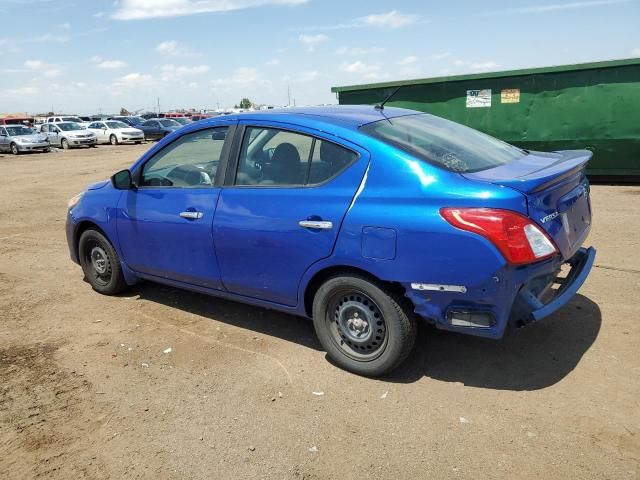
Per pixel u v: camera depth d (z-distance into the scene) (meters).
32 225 9.12
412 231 3.16
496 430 3.01
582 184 3.82
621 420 3.03
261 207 3.80
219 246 4.07
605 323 4.18
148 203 4.57
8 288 5.72
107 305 5.11
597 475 2.63
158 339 4.34
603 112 10.28
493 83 11.05
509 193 2.99
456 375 3.59
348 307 3.61
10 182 15.57
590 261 3.72
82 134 32.03
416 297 3.25
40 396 3.56
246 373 3.75
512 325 3.18
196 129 4.34
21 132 29.45
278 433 3.08
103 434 3.14
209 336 4.36
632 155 10.27
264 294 3.97
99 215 5.01
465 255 3.04
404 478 2.69
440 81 11.44
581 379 3.45
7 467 2.89
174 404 3.41
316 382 3.60
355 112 4.05
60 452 2.99
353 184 3.43
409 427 3.08
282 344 4.17
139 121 39.56
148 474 2.80
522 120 10.96
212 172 4.20
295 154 3.75
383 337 3.50
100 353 4.13
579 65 10.27
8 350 4.23
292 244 3.65
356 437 3.02
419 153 3.36
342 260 3.43
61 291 5.57
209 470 2.81
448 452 2.85
